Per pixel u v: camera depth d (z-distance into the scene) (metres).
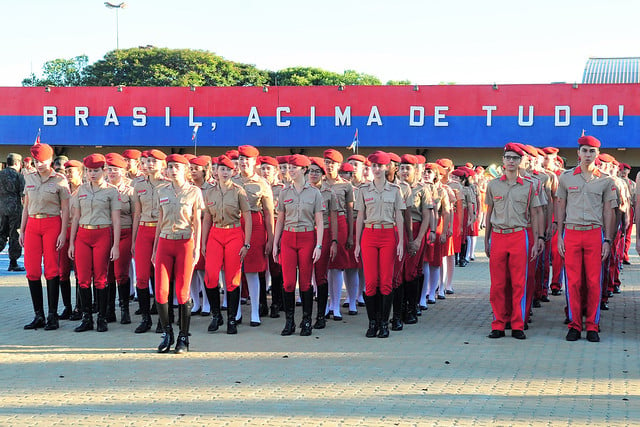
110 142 30.28
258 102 29.50
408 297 10.32
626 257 17.91
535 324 10.29
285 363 7.87
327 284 10.08
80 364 7.82
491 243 9.44
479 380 7.15
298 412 6.09
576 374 7.40
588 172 9.26
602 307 11.62
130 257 10.26
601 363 7.90
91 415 6.03
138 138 30.14
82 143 30.41
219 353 8.38
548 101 28.00
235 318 9.66
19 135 30.69
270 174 11.73
